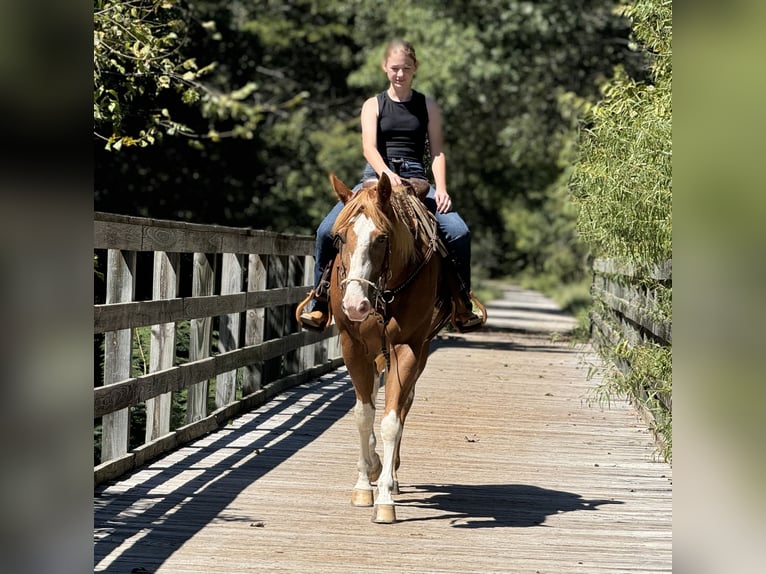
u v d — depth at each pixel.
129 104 17.39
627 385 15.53
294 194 40.78
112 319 9.92
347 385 18.66
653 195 11.91
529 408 16.62
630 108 14.08
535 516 9.75
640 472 11.92
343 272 8.84
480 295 57.47
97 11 14.45
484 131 38.97
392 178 9.56
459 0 35.62
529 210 65.56
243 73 36.34
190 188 30.81
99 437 13.80
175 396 16.33
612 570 8.06
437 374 21.11
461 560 8.23
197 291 12.98
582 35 34.78
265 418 14.77
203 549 8.28
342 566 7.96
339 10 42.69
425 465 11.99
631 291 17.30
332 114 47.41
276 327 17.41
